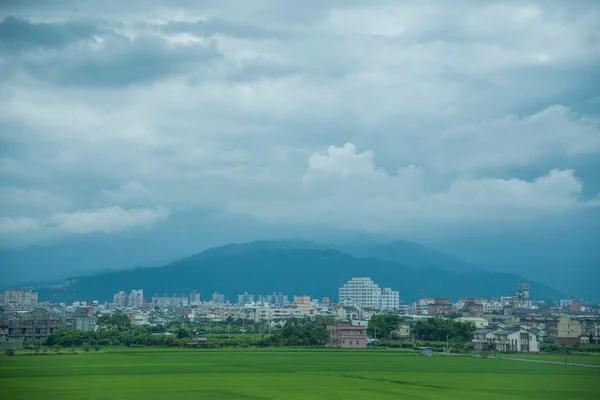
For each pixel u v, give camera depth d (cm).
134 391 10456
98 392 10319
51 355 18188
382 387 11219
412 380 12325
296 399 9669
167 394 10131
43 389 10656
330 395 10138
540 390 11031
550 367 15288
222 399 9644
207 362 16050
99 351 19938
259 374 13200
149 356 17988
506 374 13550
